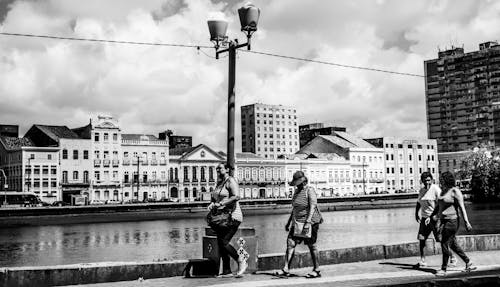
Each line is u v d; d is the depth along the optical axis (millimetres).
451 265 14523
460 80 194625
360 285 12078
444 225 13828
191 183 125250
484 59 188500
